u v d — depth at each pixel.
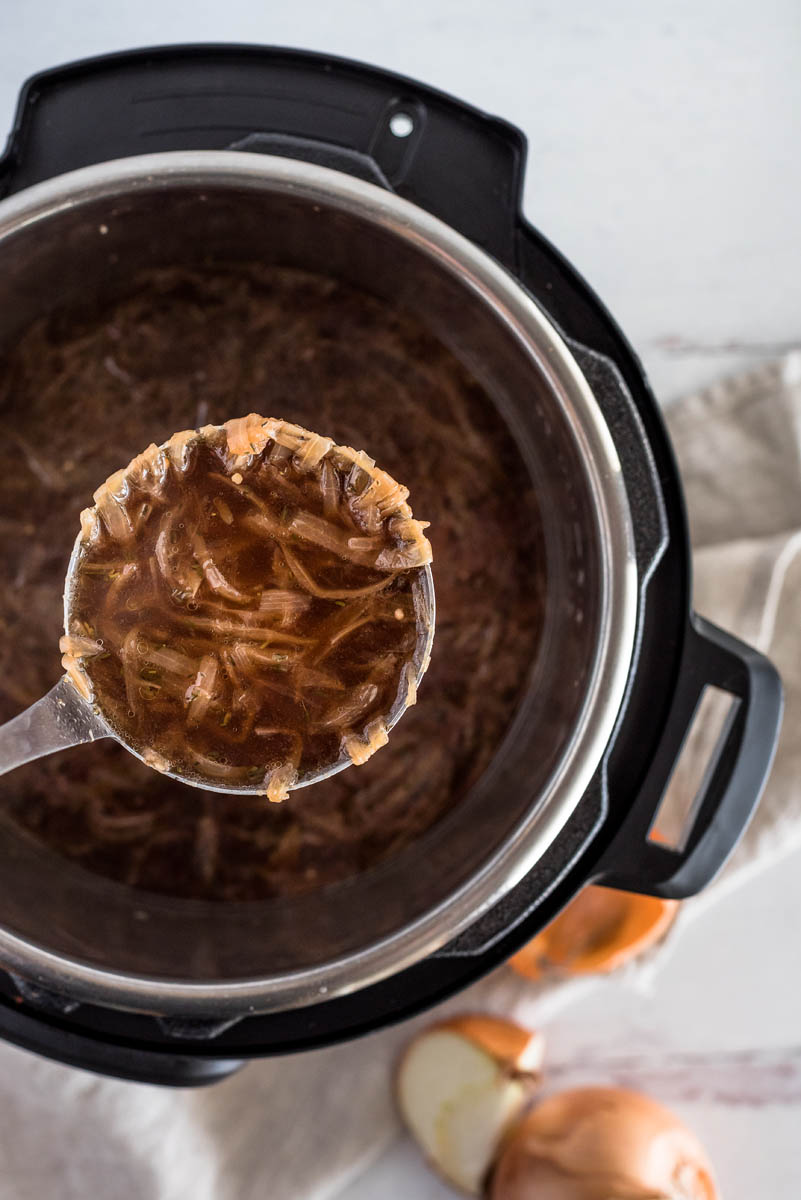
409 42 0.60
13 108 0.59
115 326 0.52
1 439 0.52
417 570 0.44
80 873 0.52
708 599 0.59
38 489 0.52
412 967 0.48
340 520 0.44
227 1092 0.59
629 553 0.46
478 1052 0.59
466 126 0.48
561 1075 0.61
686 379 0.61
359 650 0.44
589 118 0.60
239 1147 0.59
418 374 0.52
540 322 0.46
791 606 0.60
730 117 0.60
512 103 0.60
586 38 0.60
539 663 0.52
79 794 0.52
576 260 0.61
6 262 0.47
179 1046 0.48
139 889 0.52
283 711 0.44
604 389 0.48
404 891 0.50
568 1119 0.59
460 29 0.60
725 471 0.60
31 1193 0.58
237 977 0.47
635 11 0.60
